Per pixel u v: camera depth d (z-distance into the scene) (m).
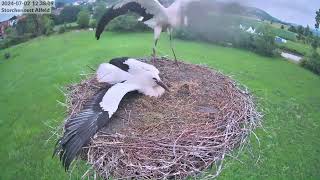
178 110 6.01
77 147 5.07
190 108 6.06
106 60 16.62
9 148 12.76
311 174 11.34
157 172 4.92
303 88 15.37
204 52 14.35
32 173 11.60
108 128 5.56
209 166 5.15
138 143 5.21
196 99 6.31
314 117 13.92
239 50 15.87
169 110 6.01
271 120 13.45
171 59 7.78
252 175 10.73
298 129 13.35
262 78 15.34
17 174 11.72
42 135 12.97
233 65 14.98
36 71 17.22
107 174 4.91
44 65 17.61
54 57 18.08
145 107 6.06
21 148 12.63
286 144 12.44
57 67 17.06
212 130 5.49
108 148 5.16
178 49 13.78
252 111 6.38
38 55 18.67
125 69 6.42
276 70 16.03
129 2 6.64
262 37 16.27
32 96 15.43
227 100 6.30
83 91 6.59
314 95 15.23
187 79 6.93
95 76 6.90
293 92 15.05
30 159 12.13
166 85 6.55
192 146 5.15
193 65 7.55
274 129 13.12
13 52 19.67
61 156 5.10
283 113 13.92
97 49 17.69
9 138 13.23
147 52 16.81
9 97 15.70
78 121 5.34
